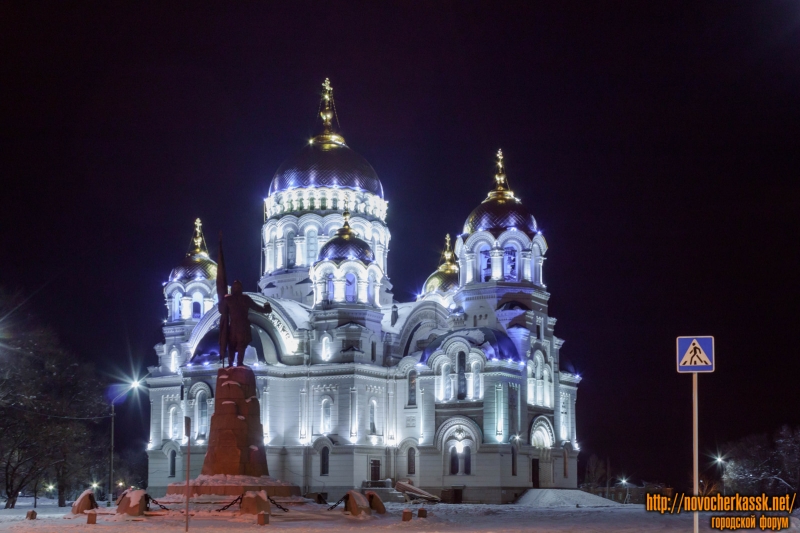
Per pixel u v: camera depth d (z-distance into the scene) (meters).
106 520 65.44
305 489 112.50
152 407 123.50
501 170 122.56
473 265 118.62
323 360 116.31
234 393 76.38
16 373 96.75
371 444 113.81
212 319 122.19
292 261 128.00
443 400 112.44
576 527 58.47
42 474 107.69
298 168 129.75
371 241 129.12
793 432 133.25
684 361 36.41
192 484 73.62
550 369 119.56
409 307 126.19
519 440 110.19
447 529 58.09
